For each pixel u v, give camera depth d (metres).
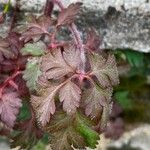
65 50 0.25
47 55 0.25
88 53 0.26
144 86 0.47
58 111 0.25
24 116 0.34
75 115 0.25
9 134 0.33
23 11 0.37
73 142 0.25
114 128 0.46
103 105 0.25
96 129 0.25
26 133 0.30
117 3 0.38
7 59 0.29
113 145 0.46
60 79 0.25
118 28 0.39
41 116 0.24
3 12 0.35
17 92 0.28
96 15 0.38
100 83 0.25
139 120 0.47
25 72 0.27
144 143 0.46
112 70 0.26
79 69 0.25
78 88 0.24
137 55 0.43
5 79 0.29
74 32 0.28
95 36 0.32
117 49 0.42
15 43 0.30
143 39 0.40
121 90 0.46
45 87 0.25
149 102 0.48
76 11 0.29
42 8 0.37
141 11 0.38
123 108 0.46
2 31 0.38
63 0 0.37
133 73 0.46
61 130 0.25
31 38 0.29
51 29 0.33
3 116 0.27
